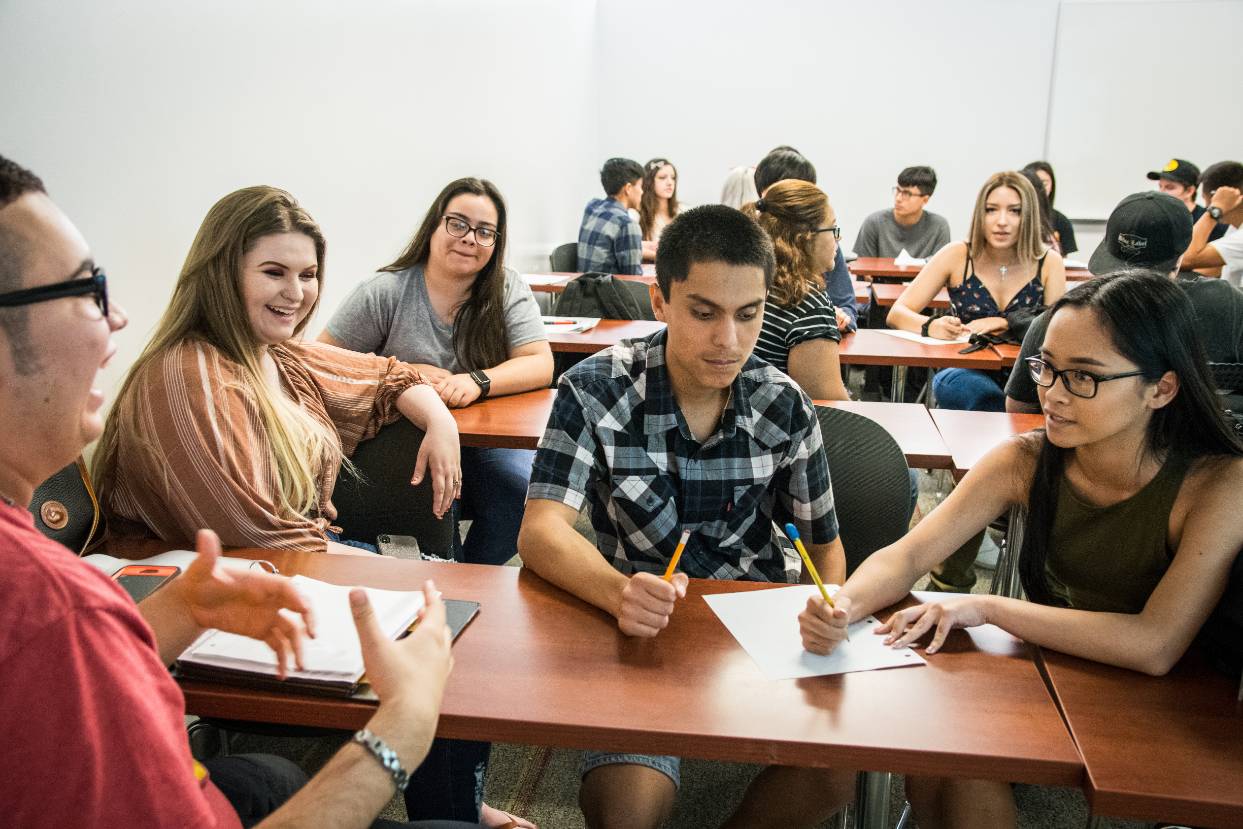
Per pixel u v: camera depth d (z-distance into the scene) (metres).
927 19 6.48
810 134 6.80
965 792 1.12
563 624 1.20
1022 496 1.37
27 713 0.58
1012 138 6.57
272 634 0.96
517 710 1.00
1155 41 6.24
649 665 1.10
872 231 5.73
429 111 3.68
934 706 1.03
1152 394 1.17
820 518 1.49
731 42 6.74
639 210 6.16
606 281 3.55
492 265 2.40
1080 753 0.95
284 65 2.53
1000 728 0.99
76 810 0.60
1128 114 6.39
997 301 3.35
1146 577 1.26
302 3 2.62
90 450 1.75
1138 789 0.89
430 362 2.43
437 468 1.80
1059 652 1.15
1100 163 6.50
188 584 1.00
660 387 1.37
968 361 2.86
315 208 2.76
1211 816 0.88
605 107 6.99
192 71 2.10
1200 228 4.77
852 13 6.55
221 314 1.50
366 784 0.79
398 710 0.83
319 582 1.24
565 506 1.36
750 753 0.96
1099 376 1.15
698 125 6.92
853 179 6.83
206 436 1.41
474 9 4.17
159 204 1.99
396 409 1.86
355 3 2.97
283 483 1.52
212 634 1.09
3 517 0.63
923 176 5.44
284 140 2.55
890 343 3.09
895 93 6.63
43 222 0.66
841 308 3.49
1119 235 2.40
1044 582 1.37
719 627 1.20
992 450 1.40
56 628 0.59
